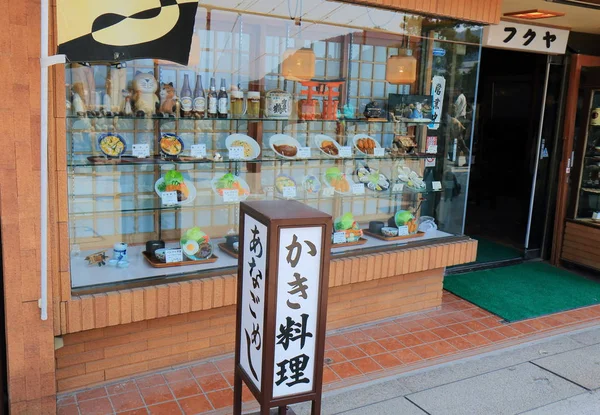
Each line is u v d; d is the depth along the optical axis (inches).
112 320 135.5
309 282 99.0
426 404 143.1
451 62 200.4
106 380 146.6
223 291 151.2
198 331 158.7
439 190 204.1
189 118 157.2
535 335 189.2
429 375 158.6
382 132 196.5
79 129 137.3
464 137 205.5
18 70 112.3
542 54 269.0
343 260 170.9
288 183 179.2
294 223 95.1
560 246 276.1
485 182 387.2
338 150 187.0
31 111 115.1
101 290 135.3
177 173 159.9
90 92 139.0
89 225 142.9
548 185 279.1
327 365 161.9
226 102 163.5
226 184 168.1
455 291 231.3
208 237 164.9
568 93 266.7
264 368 98.9
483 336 186.7
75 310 130.1
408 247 187.9
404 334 186.1
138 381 149.0
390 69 192.9
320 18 169.0
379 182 195.3
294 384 102.3
